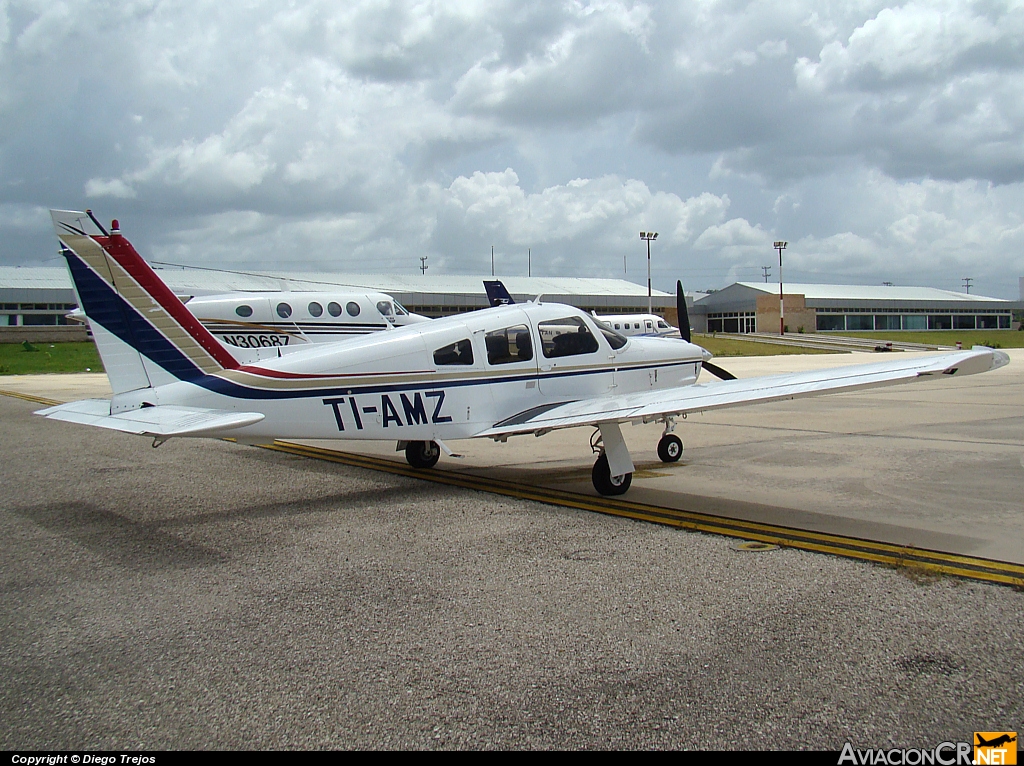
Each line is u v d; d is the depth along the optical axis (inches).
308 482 338.3
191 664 146.1
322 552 223.0
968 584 185.6
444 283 2618.1
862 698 129.3
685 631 158.2
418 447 369.1
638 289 3107.8
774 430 490.0
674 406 268.2
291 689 135.3
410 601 178.9
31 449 450.3
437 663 144.8
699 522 252.7
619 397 310.0
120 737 120.1
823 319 3041.3
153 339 285.4
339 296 725.9
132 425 249.9
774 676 137.6
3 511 283.1
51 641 157.9
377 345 297.4
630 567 202.8
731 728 120.5
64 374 1153.4
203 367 293.3
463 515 268.8
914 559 206.2
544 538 234.7
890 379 223.3
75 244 275.7
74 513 279.3
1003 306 3390.7
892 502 278.2
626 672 139.9
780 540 228.1
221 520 266.4
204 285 1811.0
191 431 240.7
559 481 332.8
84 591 189.8
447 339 307.4
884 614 166.4
